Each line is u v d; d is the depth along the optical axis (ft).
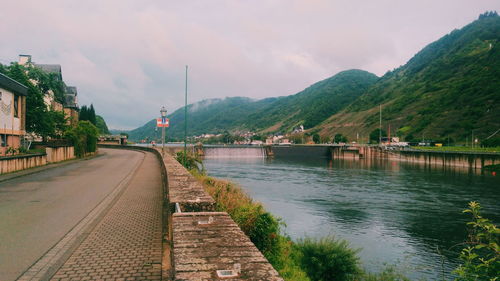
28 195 52.49
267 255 33.55
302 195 141.59
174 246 11.57
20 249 25.84
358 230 90.17
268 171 256.73
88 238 28.96
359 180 200.03
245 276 8.89
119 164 120.78
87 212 39.88
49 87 168.35
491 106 517.14
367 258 68.80
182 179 34.68
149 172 91.97
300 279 32.35
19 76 134.72
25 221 35.22
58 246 26.61
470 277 20.16
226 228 14.11
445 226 94.68
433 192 153.79
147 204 45.50
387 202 128.47
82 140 160.15
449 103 620.08
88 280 19.92
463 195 145.69
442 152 327.26
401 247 76.89
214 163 354.74
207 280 8.59
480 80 624.18
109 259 23.61
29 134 145.38
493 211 115.03
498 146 358.02
